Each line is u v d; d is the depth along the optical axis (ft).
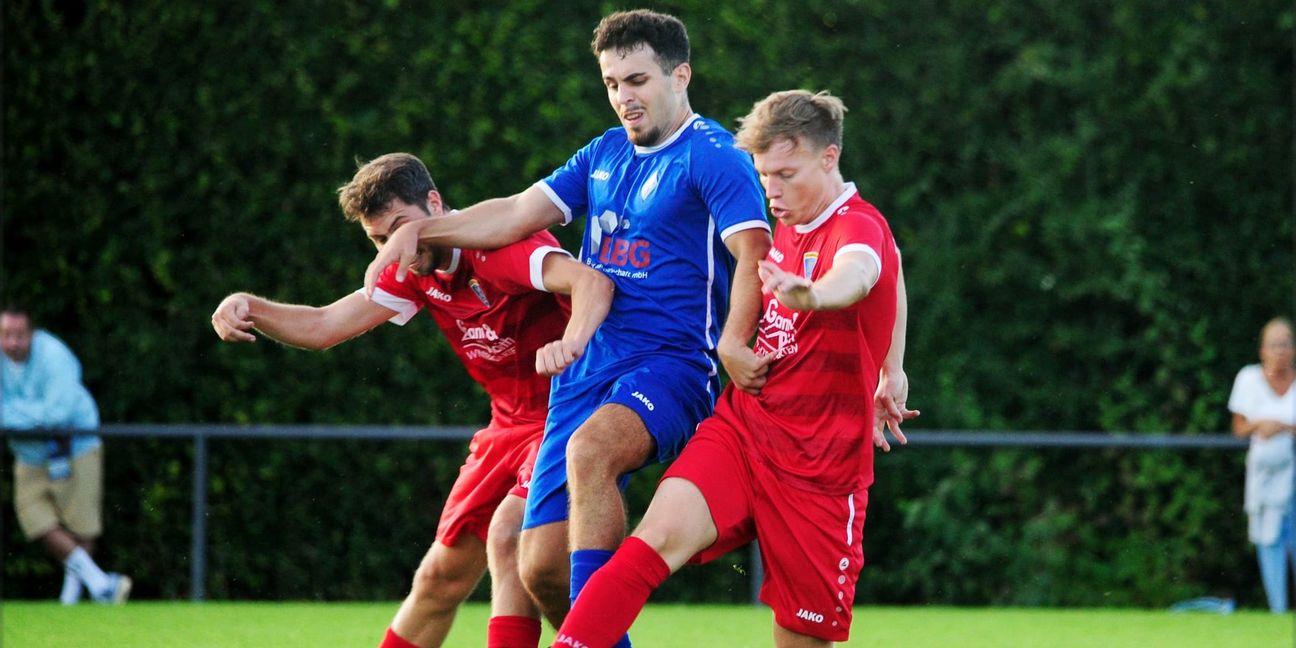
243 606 98.22
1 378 101.04
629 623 47.16
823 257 48.55
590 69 104.73
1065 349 110.11
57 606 96.94
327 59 104.53
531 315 55.06
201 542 101.55
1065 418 109.70
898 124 107.76
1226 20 109.60
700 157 50.90
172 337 105.29
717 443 49.75
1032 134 108.58
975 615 99.30
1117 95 108.78
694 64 104.88
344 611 95.14
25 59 105.40
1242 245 110.22
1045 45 107.45
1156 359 110.63
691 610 100.01
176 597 105.60
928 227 108.58
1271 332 103.35
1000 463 107.76
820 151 48.32
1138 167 108.99
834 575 49.70
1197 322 109.91
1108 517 109.50
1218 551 109.09
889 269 48.83
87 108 105.40
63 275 105.50
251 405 105.81
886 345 49.98
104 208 105.29
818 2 106.63
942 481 107.96
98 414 105.60
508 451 56.08
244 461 105.40
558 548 51.29
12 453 104.83
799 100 48.32
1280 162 110.11
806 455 48.96
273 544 105.60
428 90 104.27
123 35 105.09
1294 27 108.99
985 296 109.40
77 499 101.65
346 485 105.91
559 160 103.81
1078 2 108.58
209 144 104.53
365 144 104.47
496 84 104.32
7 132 105.50
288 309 56.54
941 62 107.86
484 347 56.18
